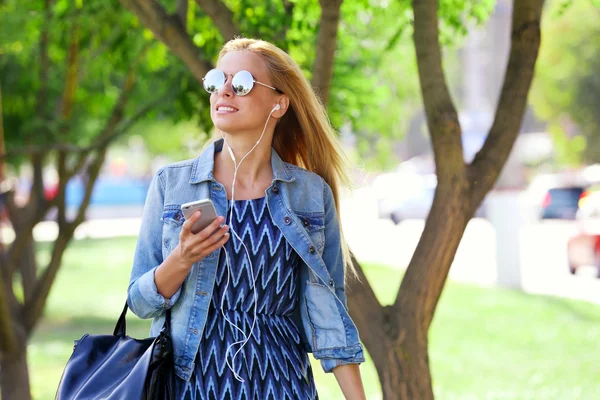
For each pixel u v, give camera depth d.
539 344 13.47
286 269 3.46
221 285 3.37
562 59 36.41
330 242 3.73
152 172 56.72
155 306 3.29
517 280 19.62
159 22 5.79
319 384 11.14
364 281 5.40
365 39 8.91
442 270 5.35
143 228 3.46
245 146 3.52
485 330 14.86
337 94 8.54
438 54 5.34
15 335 9.02
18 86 11.09
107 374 3.21
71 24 9.09
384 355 5.35
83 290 23.67
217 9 5.74
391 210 38.41
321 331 3.56
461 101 62.59
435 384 11.22
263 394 3.28
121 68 9.47
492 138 5.47
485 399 10.27
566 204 31.19
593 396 10.18
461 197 5.29
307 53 7.48
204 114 8.18
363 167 4.08
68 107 10.19
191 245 3.11
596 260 19.75
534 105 39.31
